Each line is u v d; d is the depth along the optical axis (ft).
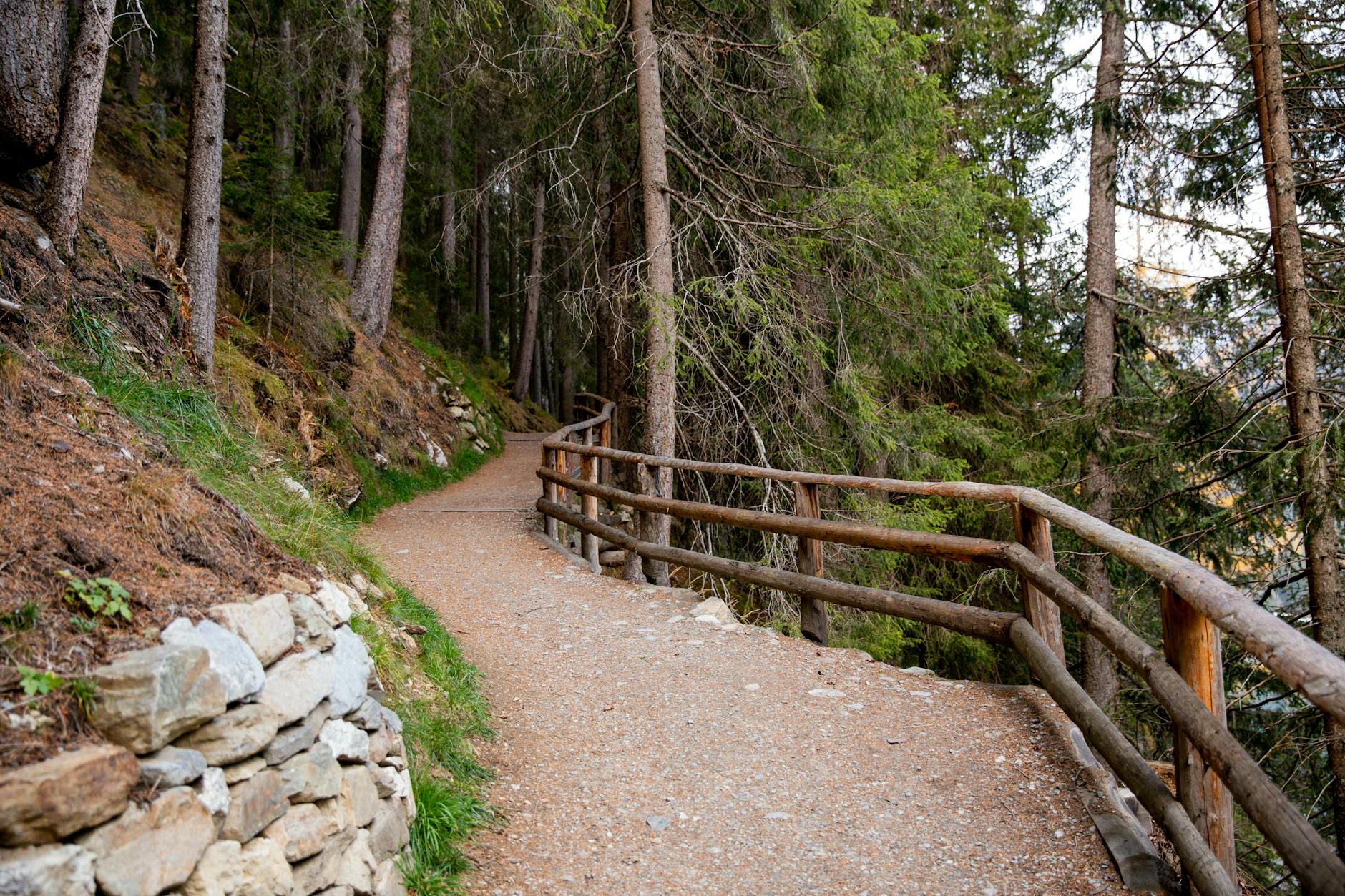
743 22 37.73
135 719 6.66
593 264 40.14
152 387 16.71
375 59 50.03
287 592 9.99
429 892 9.96
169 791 6.69
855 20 33.12
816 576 21.07
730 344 34.42
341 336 41.98
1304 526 25.36
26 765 5.89
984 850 11.33
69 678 6.79
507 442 67.87
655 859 11.36
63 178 20.36
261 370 31.99
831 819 12.34
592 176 42.98
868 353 38.42
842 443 39.24
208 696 7.32
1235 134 31.01
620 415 50.03
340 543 16.15
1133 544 10.96
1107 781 12.52
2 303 13.62
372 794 9.73
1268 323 30.40
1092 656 37.70
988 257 40.68
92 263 21.53
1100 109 34.24
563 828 12.16
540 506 34.47
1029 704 15.61
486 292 96.63
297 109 55.21
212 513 10.75
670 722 15.94
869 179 35.06
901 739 14.79
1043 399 48.83
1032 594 15.65
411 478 43.14
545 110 42.16
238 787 7.57
